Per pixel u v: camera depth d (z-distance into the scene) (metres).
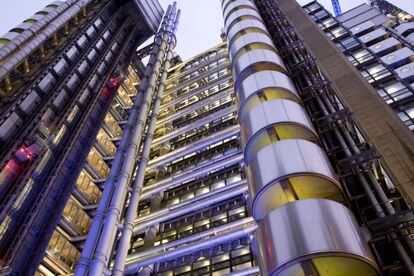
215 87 48.53
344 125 20.28
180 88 52.84
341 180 17.52
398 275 13.03
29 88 38.19
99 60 55.47
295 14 39.66
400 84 26.61
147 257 26.59
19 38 41.44
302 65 27.47
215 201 28.70
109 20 66.06
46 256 32.34
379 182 16.66
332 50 28.75
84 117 44.47
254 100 23.53
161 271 26.62
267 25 40.84
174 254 25.66
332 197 16.94
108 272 26.91
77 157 41.44
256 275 21.48
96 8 64.62
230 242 25.94
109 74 56.16
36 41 43.50
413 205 14.30
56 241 34.84
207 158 36.34
